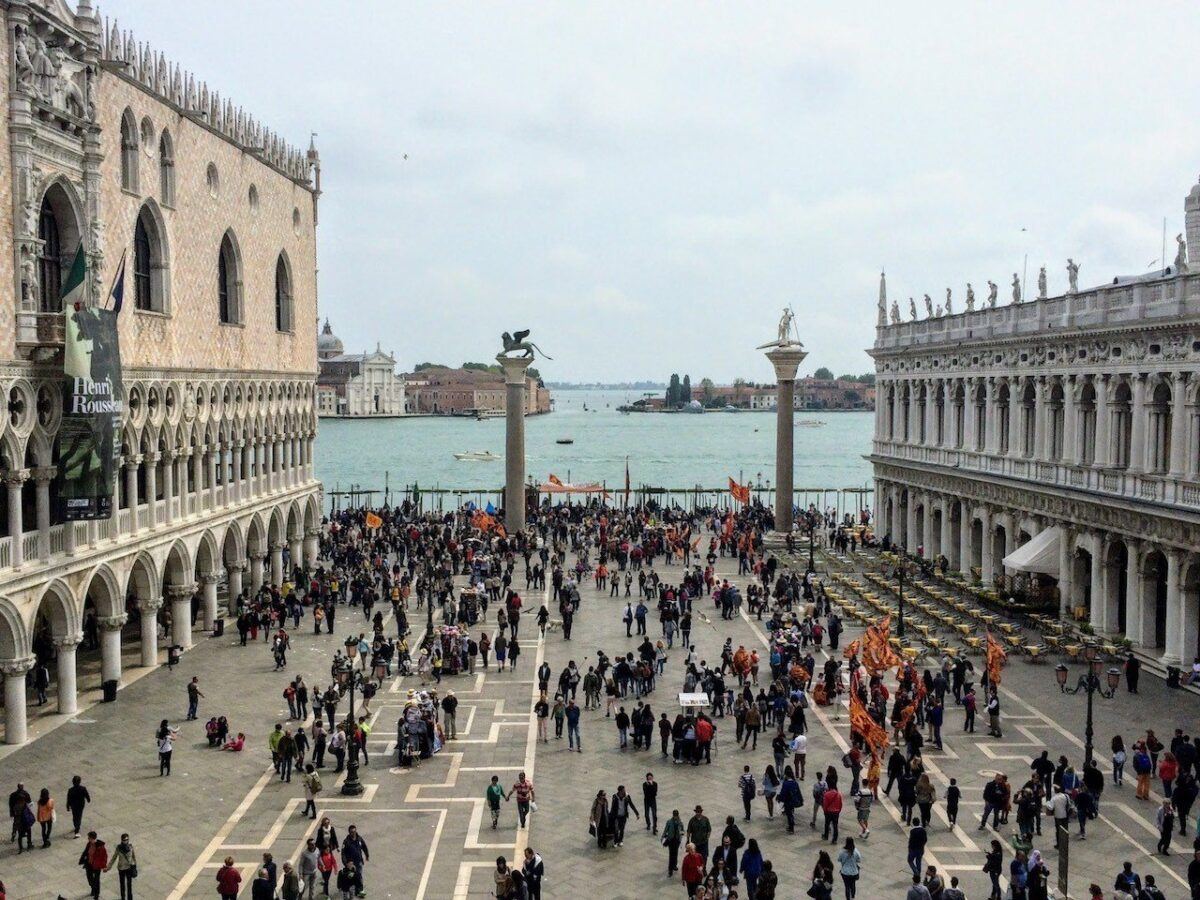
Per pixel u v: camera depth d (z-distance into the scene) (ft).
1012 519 239.91
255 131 244.01
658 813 126.62
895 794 133.59
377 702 170.81
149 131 186.80
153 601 186.09
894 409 320.09
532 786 131.64
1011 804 126.72
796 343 324.60
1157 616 192.13
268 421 253.85
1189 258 191.72
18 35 142.10
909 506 302.04
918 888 93.04
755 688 176.65
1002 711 164.04
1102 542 202.39
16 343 143.54
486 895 105.91
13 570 143.13
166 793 131.64
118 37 175.11
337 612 235.61
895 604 230.27
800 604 241.35
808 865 112.37
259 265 246.27
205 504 214.90
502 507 393.70
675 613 209.77
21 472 144.77
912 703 149.59
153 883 108.17
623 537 301.43
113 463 156.35
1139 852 116.16
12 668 145.28
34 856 114.01
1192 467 177.47
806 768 140.97
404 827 122.72
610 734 156.15
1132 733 153.38
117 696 169.99
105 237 168.45
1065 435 218.79
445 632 190.60
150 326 185.26
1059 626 204.23
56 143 151.23
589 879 109.60
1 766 139.23
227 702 167.94
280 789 133.69
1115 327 194.90
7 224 141.59
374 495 632.79
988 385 255.09
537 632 218.38
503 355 331.57
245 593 246.68
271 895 98.12
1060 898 104.42
